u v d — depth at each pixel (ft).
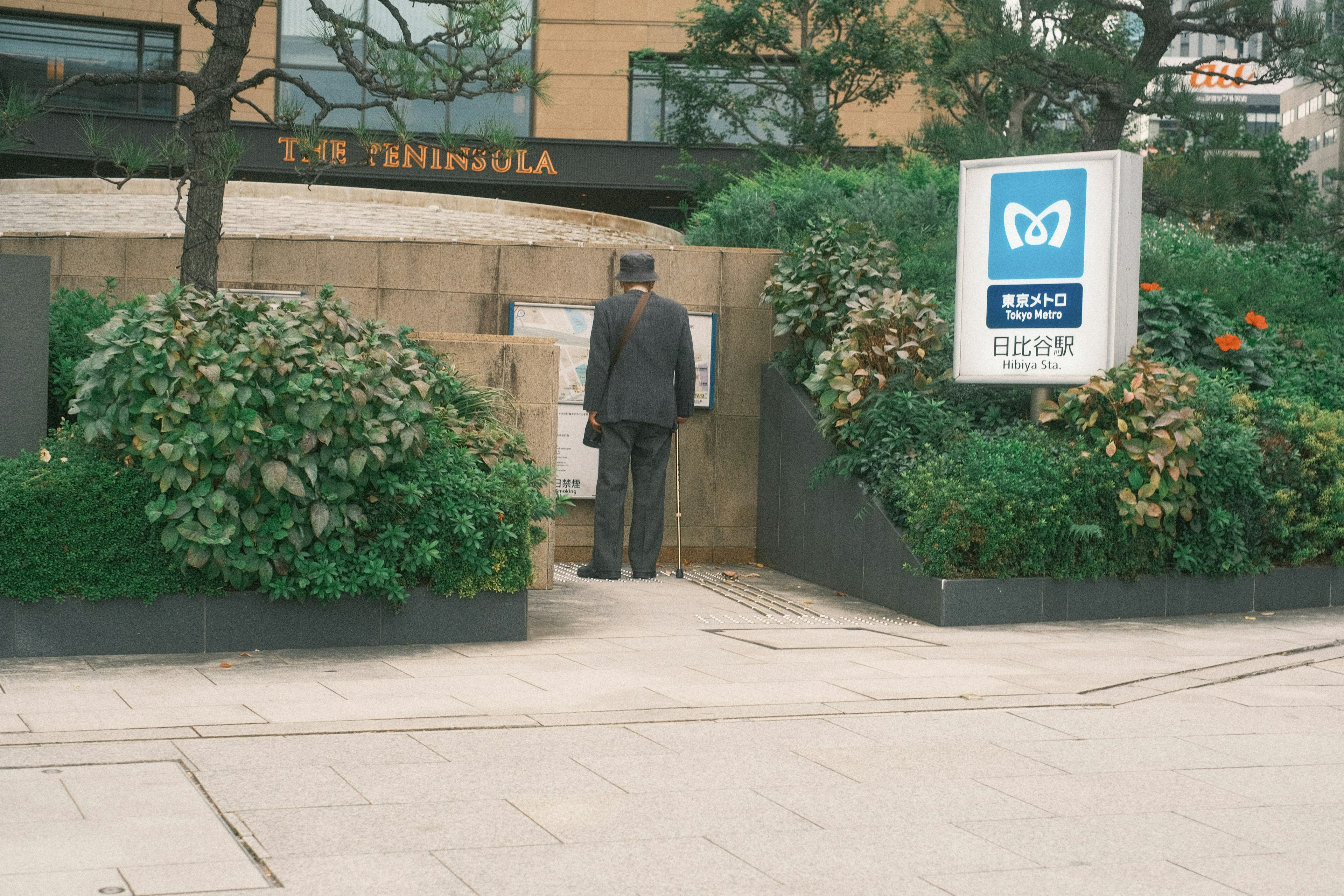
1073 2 56.65
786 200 42.93
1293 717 18.30
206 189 28.07
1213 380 31.99
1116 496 26.99
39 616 20.79
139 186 48.83
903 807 13.56
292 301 23.32
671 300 32.55
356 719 16.71
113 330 20.89
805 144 78.43
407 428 22.00
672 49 97.25
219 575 21.62
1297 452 29.81
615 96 96.99
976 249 29.66
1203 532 28.09
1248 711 18.63
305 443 21.08
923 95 78.89
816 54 77.71
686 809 13.29
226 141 27.71
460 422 25.68
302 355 21.52
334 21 28.66
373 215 48.75
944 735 16.78
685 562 35.45
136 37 92.84
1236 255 52.54
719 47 79.00
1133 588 27.50
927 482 26.63
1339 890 11.35
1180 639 24.80
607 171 87.66
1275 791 14.49
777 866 11.66
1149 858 12.12
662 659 21.66
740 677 20.21
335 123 89.81
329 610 22.18
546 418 29.53
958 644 23.75
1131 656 22.81
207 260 28.12
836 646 23.27
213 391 20.52
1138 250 28.81
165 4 92.48
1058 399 29.37
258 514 21.42
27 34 90.38
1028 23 57.72
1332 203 62.80
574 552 34.88
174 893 10.50
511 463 24.40
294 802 13.16
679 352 30.94
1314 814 13.65
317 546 21.63
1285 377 35.35
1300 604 29.63
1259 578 28.96
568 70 96.63
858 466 29.66
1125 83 55.93
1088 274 28.40
